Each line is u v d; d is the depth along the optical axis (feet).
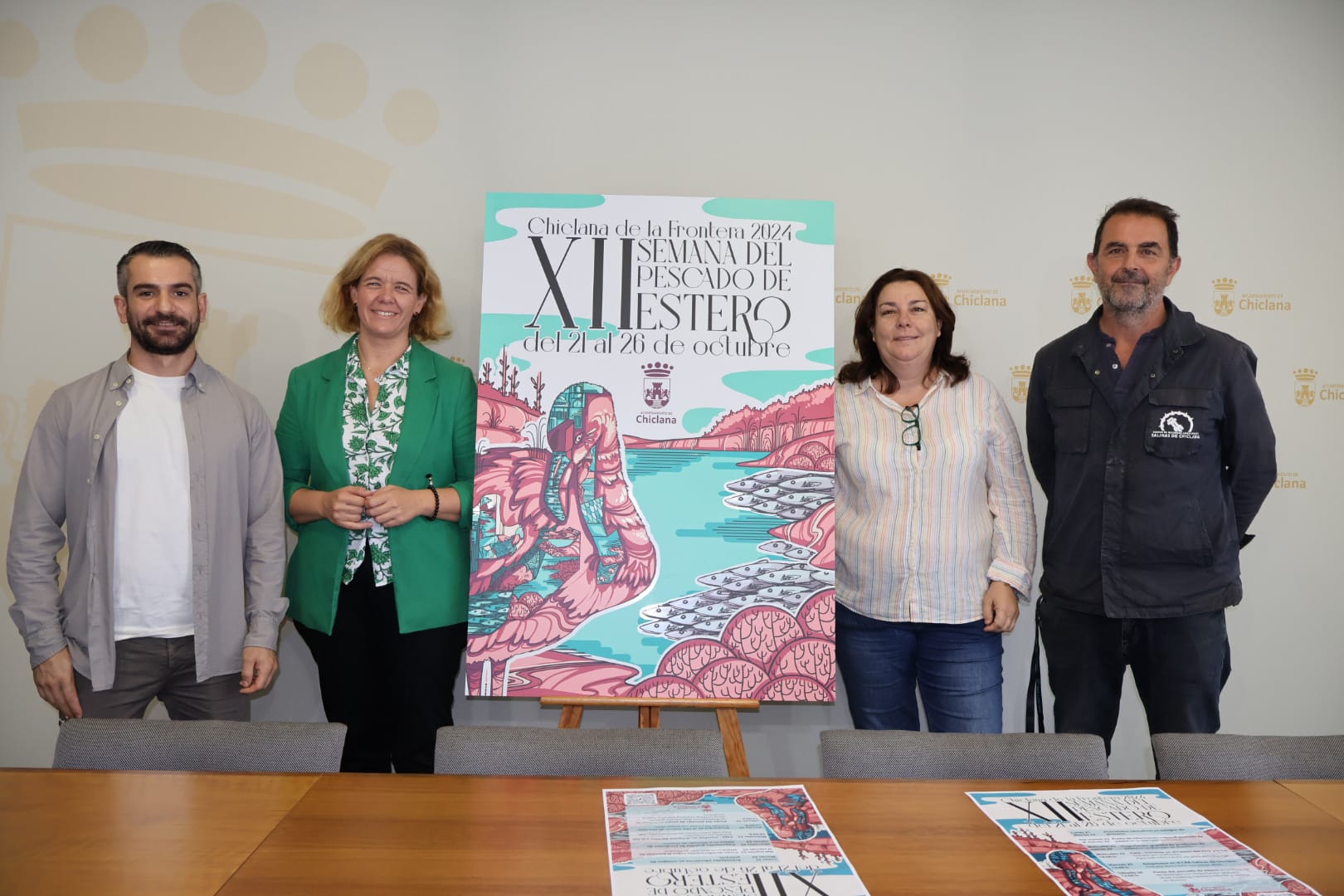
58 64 10.30
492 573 8.73
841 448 9.29
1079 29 10.66
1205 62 10.66
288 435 9.27
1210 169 10.65
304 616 8.89
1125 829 4.65
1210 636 8.66
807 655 8.72
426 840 4.42
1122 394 8.80
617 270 9.09
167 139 10.36
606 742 5.87
